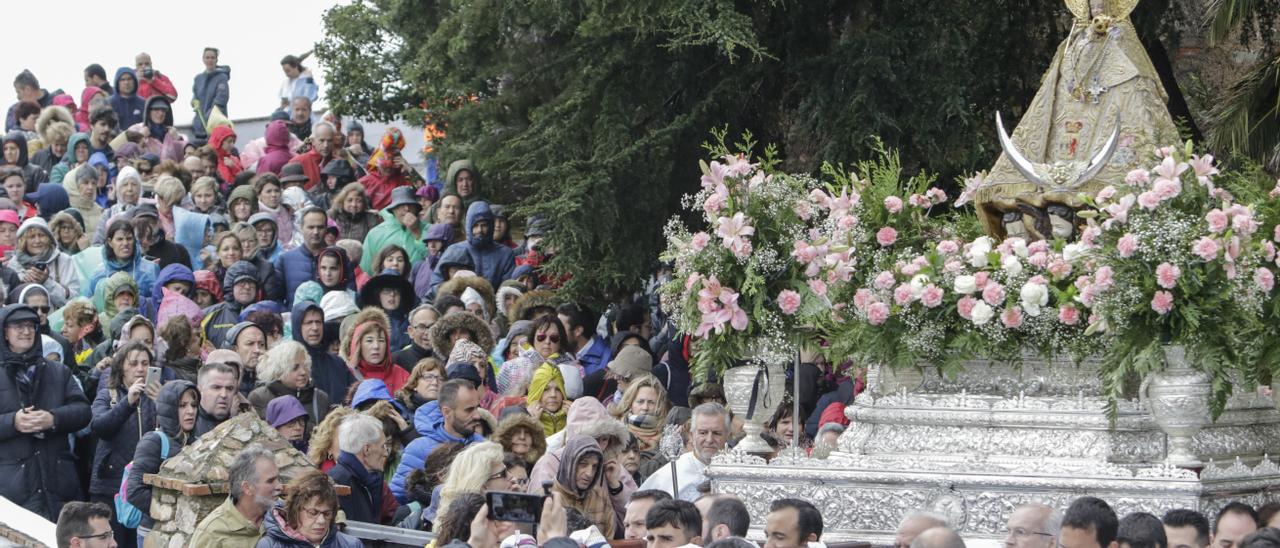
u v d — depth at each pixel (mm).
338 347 21719
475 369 17797
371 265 26453
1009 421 14234
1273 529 11211
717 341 15250
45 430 17562
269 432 15102
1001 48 23797
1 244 25984
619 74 23672
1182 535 12438
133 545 17609
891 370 14781
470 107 24984
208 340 22203
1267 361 13852
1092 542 11516
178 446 16281
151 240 25328
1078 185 14562
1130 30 15211
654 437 17781
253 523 13656
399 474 16359
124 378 18047
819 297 14891
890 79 22609
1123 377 13711
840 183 17297
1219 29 22719
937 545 10352
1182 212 13445
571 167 23297
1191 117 23891
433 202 29344
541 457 15781
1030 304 13836
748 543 11023
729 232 14883
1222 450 14406
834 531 14125
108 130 32625
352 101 27375
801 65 23219
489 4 23906
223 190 32219
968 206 17094
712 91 23688
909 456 14375
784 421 18031
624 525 15109
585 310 22156
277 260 24844
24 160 32312
